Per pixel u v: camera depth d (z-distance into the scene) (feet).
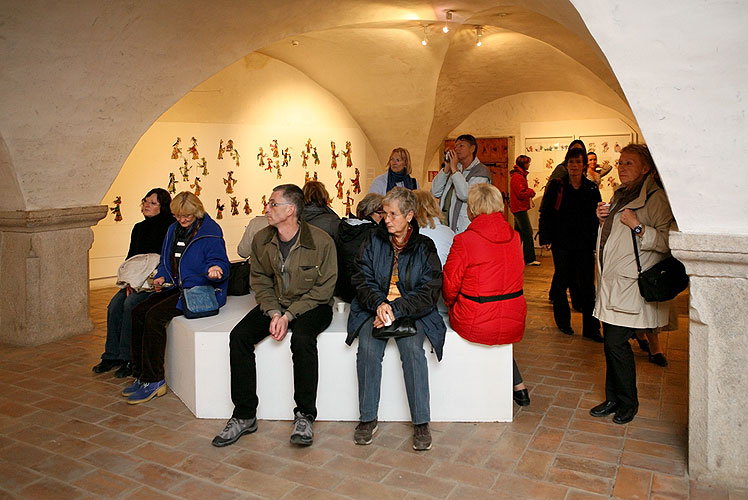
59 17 15.58
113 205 28.63
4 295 19.30
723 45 8.80
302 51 33.22
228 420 13.04
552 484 10.21
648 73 9.39
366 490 10.12
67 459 11.41
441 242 14.07
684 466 10.76
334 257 13.17
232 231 33.17
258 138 34.22
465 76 35.22
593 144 38.60
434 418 12.88
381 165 42.88
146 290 15.93
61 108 17.51
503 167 41.06
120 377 15.96
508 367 12.69
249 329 12.45
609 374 13.01
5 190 18.45
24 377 16.07
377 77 35.04
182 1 17.70
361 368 12.03
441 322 12.39
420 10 24.68
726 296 9.90
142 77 18.92
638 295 12.19
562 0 11.05
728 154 9.39
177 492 10.19
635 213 12.31
